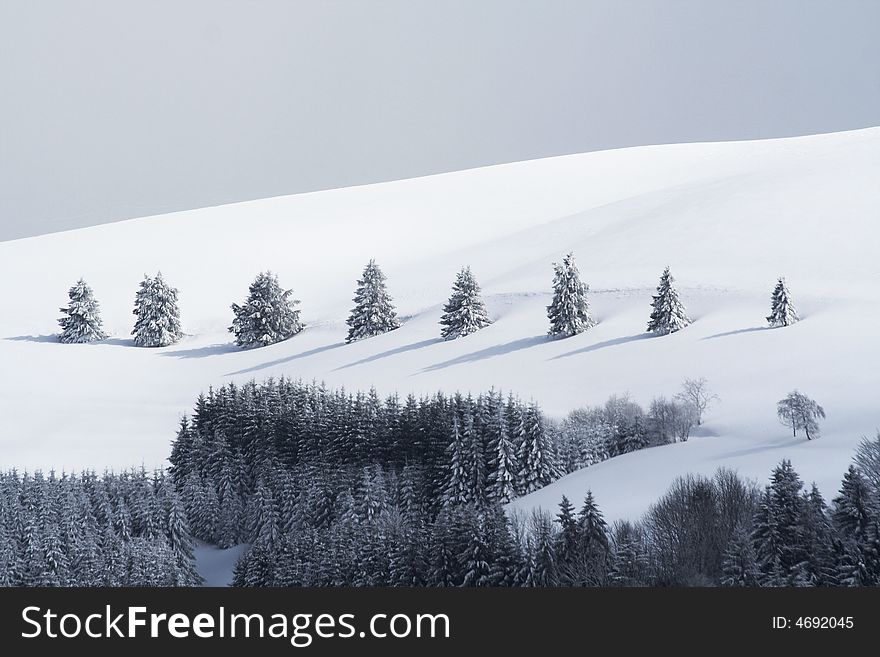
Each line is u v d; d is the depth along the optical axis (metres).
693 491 85.44
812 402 117.12
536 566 83.12
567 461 122.94
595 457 123.56
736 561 72.69
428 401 144.62
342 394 160.75
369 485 120.25
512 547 86.12
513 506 111.44
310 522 122.88
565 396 162.38
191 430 152.62
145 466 163.25
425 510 122.12
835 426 120.00
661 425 125.50
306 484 127.94
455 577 86.81
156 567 103.06
